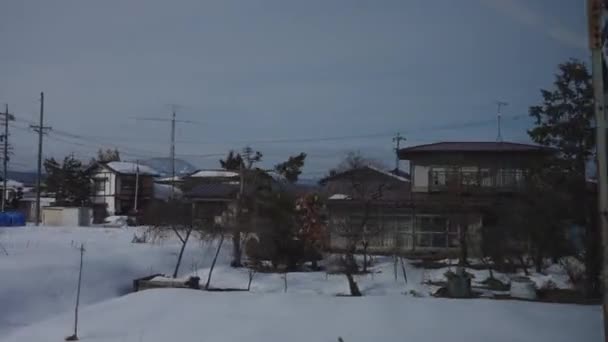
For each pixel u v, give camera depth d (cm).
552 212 1631
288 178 3052
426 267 1970
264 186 2302
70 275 1562
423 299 1207
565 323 980
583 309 1093
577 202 1562
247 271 1923
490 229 1991
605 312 404
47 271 1536
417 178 2547
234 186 3438
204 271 1927
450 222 2236
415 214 2352
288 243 2073
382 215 2330
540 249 1723
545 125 1712
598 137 401
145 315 1127
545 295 1391
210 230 2286
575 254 1557
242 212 2156
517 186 2261
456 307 1109
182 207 2598
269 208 2134
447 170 2361
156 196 5181
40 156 3959
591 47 403
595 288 1388
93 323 1088
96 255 1859
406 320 1015
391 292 1522
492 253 1908
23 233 2828
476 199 2092
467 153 2469
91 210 4169
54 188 5038
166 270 1880
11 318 1230
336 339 898
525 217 1714
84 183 5012
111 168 5044
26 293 1360
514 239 1820
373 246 2342
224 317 1077
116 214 4962
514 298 1359
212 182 3784
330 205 2264
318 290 1569
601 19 401
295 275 1845
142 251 2058
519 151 2416
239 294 1309
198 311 1139
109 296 1531
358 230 1945
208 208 2952
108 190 5069
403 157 2609
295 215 2148
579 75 1644
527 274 1670
